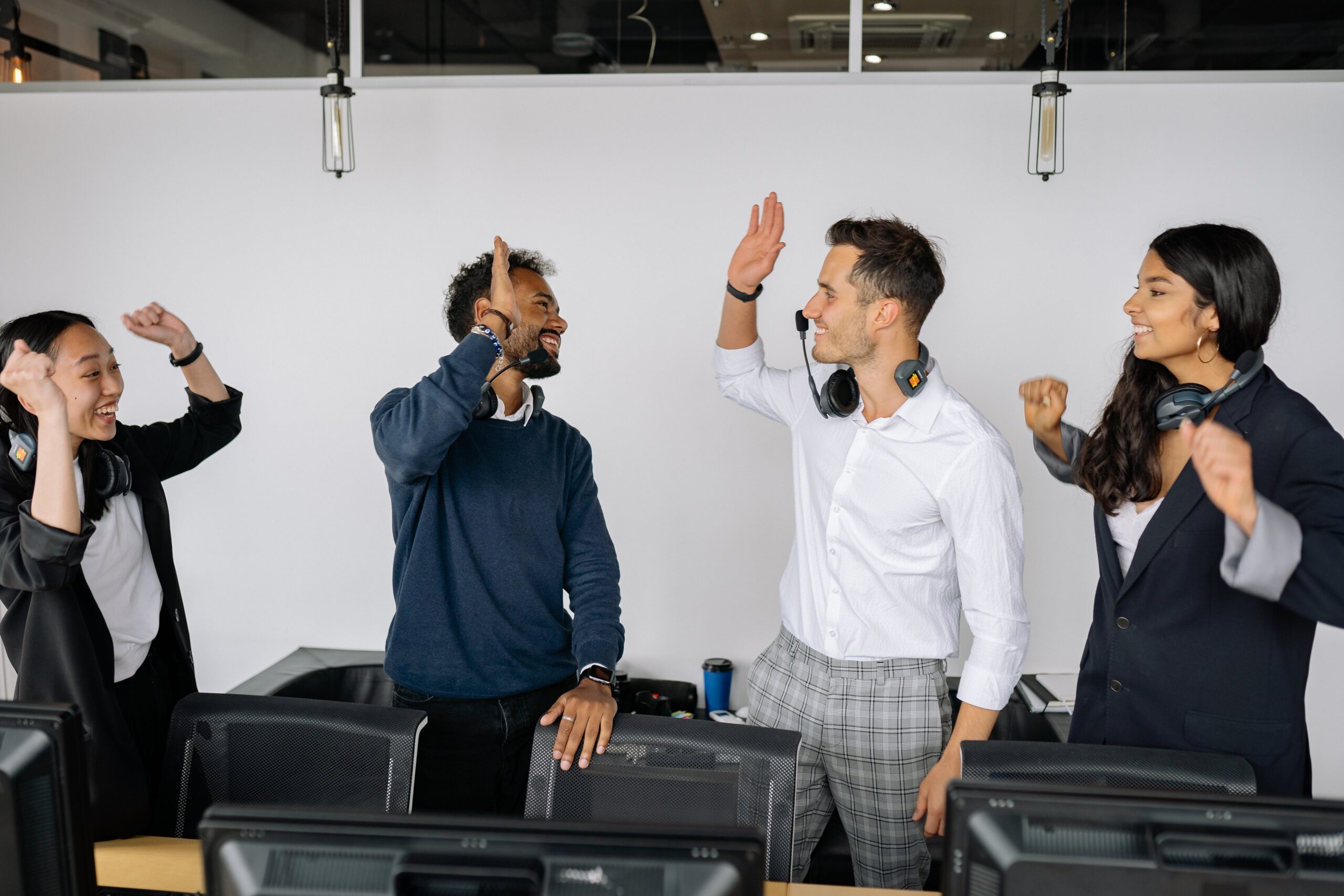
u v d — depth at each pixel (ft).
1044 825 2.96
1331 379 9.73
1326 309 9.67
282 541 10.75
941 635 5.91
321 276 10.48
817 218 10.03
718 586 10.48
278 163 10.42
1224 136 9.62
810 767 6.04
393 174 10.34
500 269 5.74
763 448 10.27
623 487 10.47
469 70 10.23
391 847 2.92
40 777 3.29
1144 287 5.15
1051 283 9.89
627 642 10.64
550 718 4.95
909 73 9.82
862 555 5.84
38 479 4.87
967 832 3.02
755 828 2.96
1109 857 2.91
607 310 10.30
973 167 9.86
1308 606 4.13
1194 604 5.01
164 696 6.12
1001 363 10.02
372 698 10.06
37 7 10.51
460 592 6.05
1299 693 5.00
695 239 10.16
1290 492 4.62
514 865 2.89
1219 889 2.87
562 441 6.55
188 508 10.79
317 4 10.23
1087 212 9.80
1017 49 9.73
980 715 5.51
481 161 10.27
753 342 6.81
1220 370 5.11
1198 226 5.08
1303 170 9.59
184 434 7.00
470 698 6.03
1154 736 5.19
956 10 9.73
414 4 10.19
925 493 5.65
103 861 4.74
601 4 10.02
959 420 5.62
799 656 6.16
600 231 10.23
